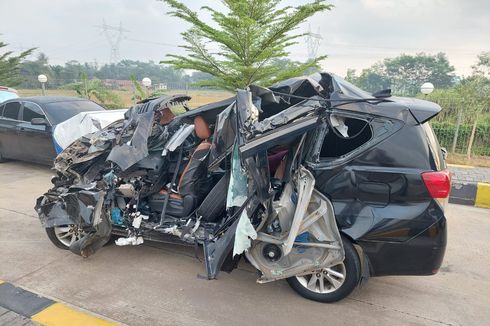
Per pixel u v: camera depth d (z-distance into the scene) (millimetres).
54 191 4141
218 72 9523
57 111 7844
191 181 3773
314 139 3152
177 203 3922
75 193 3764
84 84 18016
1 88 11766
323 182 3121
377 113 3043
